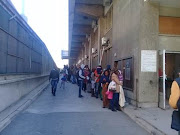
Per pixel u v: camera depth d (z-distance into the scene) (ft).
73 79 79.66
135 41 30.83
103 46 57.88
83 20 80.43
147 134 18.75
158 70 29.43
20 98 34.86
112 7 49.83
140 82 29.09
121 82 29.30
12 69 31.14
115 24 43.65
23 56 39.06
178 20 31.22
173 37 30.76
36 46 56.34
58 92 51.24
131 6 32.89
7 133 18.48
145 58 29.19
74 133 18.70
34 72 53.57
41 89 51.31
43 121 22.71
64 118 24.20
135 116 23.93
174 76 36.32
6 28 27.68
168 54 36.70
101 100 38.47
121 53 38.19
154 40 29.53
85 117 24.80
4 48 26.96
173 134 17.30
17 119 23.39
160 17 30.71
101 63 60.39
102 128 20.38
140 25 29.30
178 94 10.65
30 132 18.83
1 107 24.61
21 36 36.91
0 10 24.95
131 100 31.96
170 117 23.35
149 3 29.48
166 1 28.66
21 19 35.32
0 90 24.06
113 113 27.37
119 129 20.13
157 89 29.27
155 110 27.14
